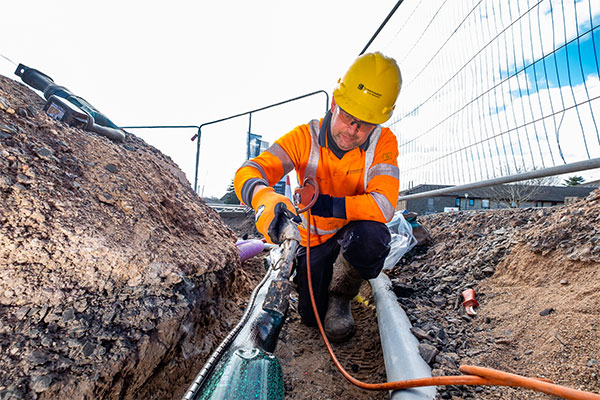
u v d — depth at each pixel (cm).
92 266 139
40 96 241
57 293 127
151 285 153
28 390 103
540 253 239
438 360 170
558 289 204
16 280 123
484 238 333
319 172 228
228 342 145
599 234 214
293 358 208
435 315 231
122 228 164
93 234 147
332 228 239
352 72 192
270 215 166
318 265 243
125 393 128
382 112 188
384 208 205
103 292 139
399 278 326
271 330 153
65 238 139
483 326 205
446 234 392
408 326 203
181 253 181
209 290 198
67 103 224
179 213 234
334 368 198
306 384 180
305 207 208
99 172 192
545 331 174
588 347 152
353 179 229
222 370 119
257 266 369
